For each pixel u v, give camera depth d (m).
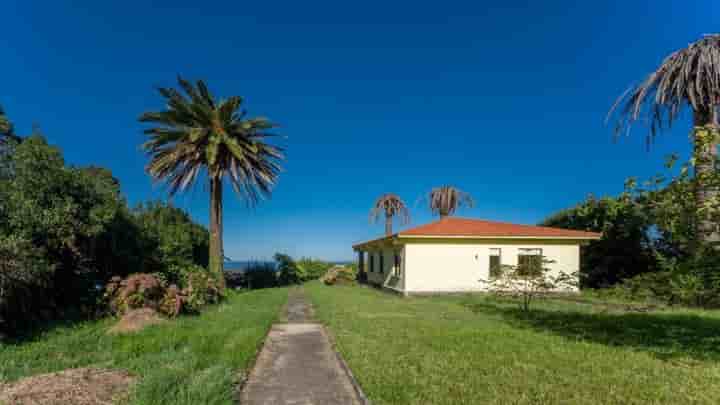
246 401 4.04
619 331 7.76
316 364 5.43
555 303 13.04
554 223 22.64
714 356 5.79
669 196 5.54
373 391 4.22
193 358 4.95
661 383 4.55
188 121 16.38
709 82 11.44
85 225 8.35
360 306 11.88
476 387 4.38
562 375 4.81
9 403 3.39
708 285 6.22
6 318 6.41
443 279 16.11
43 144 8.05
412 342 6.57
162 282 9.51
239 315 9.53
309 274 32.84
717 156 5.25
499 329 7.78
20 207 7.16
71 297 8.94
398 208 34.59
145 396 3.59
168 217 18.47
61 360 5.07
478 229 16.95
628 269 16.52
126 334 6.66
